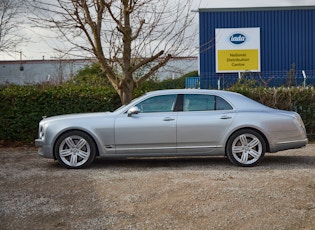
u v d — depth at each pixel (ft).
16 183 26.04
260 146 30.22
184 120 30.35
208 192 22.66
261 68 81.15
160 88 57.31
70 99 45.37
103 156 30.55
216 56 80.94
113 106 45.57
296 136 30.58
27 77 109.50
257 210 20.22
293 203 21.17
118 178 26.45
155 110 30.81
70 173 28.71
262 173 27.53
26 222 19.52
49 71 109.40
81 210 20.83
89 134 30.37
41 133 31.12
